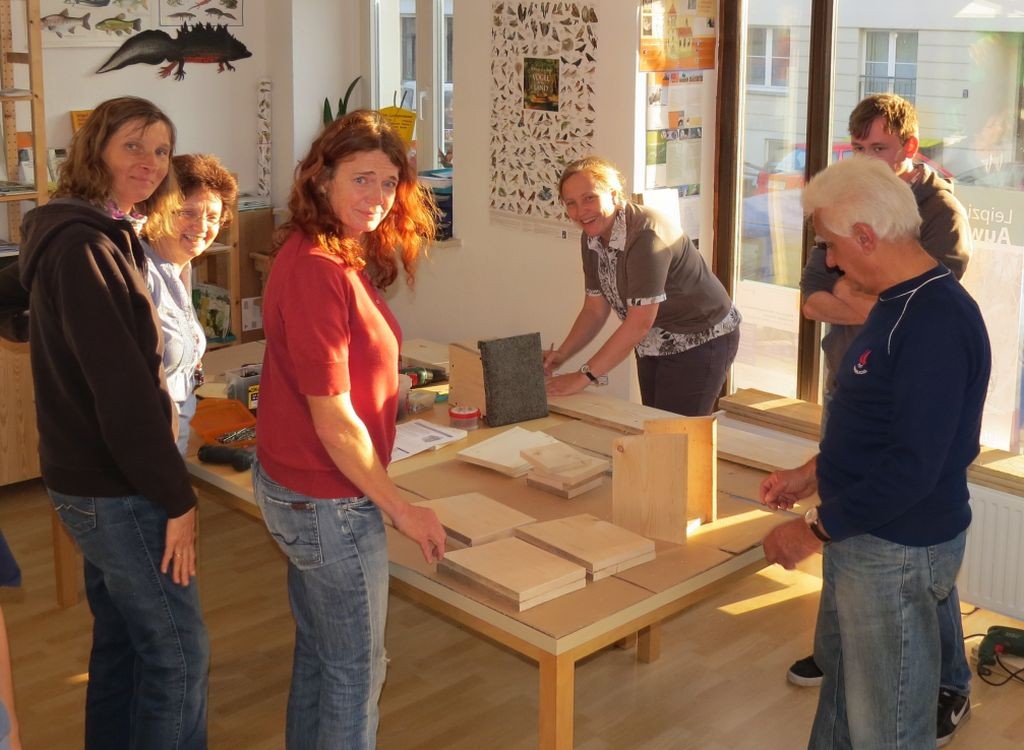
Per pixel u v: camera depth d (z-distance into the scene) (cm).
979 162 379
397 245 243
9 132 472
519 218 477
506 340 317
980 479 354
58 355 222
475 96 482
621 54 421
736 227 455
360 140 199
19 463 446
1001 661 337
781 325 447
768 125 436
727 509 264
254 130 577
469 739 299
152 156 231
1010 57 364
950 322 204
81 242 216
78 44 506
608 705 315
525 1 452
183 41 541
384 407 212
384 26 570
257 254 564
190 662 243
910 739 224
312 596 215
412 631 357
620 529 243
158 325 231
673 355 373
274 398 211
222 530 430
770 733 303
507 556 230
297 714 232
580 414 326
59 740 297
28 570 396
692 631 356
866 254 211
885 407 213
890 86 397
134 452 219
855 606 222
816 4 406
